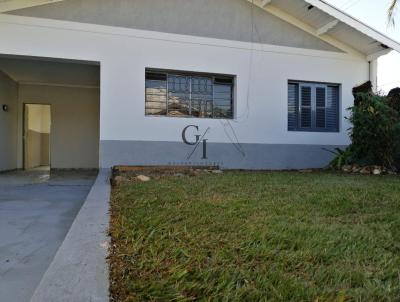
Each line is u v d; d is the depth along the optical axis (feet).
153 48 23.84
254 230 7.86
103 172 21.44
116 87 23.11
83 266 5.47
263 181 17.04
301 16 26.89
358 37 27.53
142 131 23.70
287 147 27.14
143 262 5.79
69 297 4.39
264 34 26.61
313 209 10.55
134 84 23.45
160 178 17.95
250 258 6.22
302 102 28.32
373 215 9.95
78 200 14.73
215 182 16.16
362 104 25.12
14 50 21.09
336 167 26.40
